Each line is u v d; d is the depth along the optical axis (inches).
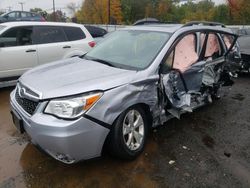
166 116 152.1
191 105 176.7
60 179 119.0
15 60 243.9
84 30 299.9
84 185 115.8
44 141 109.7
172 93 148.9
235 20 1535.4
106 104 115.1
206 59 182.4
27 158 133.7
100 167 128.0
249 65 314.7
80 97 111.1
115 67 143.1
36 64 259.0
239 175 126.3
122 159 132.1
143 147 139.3
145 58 146.0
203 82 179.8
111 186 115.6
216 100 231.0
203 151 146.1
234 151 147.9
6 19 840.3
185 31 161.5
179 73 152.5
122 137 124.5
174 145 150.9
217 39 194.5
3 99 222.5
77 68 142.9
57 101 110.4
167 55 145.8
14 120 133.3
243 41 321.4
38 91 115.5
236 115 199.5
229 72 212.5
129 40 169.2
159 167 129.6
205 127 176.6
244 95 251.9
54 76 130.9
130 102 124.7
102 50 172.9
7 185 114.1
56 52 270.5
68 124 106.6
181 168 129.6
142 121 136.8
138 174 123.9
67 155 109.7
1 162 129.8
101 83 118.0
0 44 237.0
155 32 162.7
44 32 265.9
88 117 110.5
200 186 117.6
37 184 115.5
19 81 137.9
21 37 249.9
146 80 131.9
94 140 113.8
